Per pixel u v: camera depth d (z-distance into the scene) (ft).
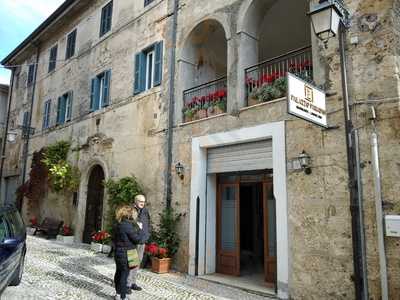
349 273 18.30
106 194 38.58
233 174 27.86
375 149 18.08
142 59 37.65
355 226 18.15
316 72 21.57
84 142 45.19
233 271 26.78
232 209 27.63
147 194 33.19
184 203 29.17
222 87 34.27
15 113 69.26
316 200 20.27
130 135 37.11
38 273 24.14
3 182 67.62
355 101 19.40
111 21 44.73
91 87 45.91
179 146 30.76
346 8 20.54
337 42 20.79
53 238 46.01
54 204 49.67
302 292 20.02
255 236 31.32
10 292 19.03
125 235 18.33
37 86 62.69
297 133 21.94
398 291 16.49
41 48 64.18
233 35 27.68
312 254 19.94
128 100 38.45
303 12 32.78
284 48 39.83
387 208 17.43
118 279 18.29
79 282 22.21
